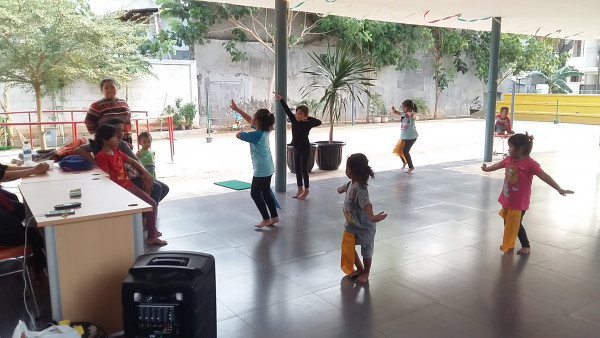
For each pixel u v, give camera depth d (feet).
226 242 16.61
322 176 28.76
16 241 11.48
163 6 55.01
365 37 61.87
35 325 10.98
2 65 35.19
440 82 76.07
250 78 61.57
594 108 68.80
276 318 11.34
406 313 11.59
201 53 58.18
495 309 11.79
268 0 23.34
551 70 80.28
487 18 31.09
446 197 23.26
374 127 62.18
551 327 10.93
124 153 16.71
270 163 18.12
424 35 70.33
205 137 50.93
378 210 20.84
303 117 22.57
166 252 9.78
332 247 16.16
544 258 15.20
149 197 15.94
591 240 16.98
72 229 9.87
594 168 31.50
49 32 36.04
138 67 47.88
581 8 26.53
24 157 17.38
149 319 8.60
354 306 11.94
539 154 37.99
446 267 14.43
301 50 63.87
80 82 49.03
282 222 19.01
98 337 9.44
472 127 62.49
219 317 11.35
